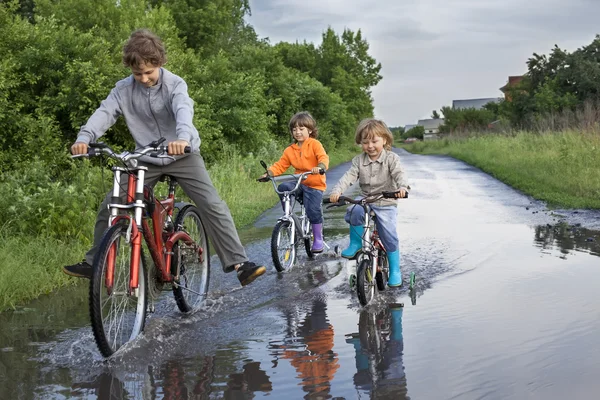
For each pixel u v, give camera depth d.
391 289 5.91
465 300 5.41
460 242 8.30
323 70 61.34
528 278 6.16
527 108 44.22
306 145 7.65
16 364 4.05
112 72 13.12
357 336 4.48
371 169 6.01
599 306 5.07
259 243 8.69
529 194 14.10
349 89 60.81
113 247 4.26
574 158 17.75
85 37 13.32
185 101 4.75
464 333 4.47
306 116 7.66
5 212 7.67
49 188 8.48
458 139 54.47
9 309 5.43
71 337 4.62
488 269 6.63
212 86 20.20
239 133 20.59
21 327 4.89
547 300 5.30
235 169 16.41
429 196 14.39
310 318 5.01
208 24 34.66
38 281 6.10
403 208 12.21
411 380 3.62
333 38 62.12
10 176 8.96
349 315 5.06
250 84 21.83
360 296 5.27
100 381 3.73
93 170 10.06
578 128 26.16
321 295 5.79
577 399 3.31
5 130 11.81
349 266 7.17
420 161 31.38
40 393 3.56
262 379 3.70
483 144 37.50
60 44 13.00
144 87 4.83
